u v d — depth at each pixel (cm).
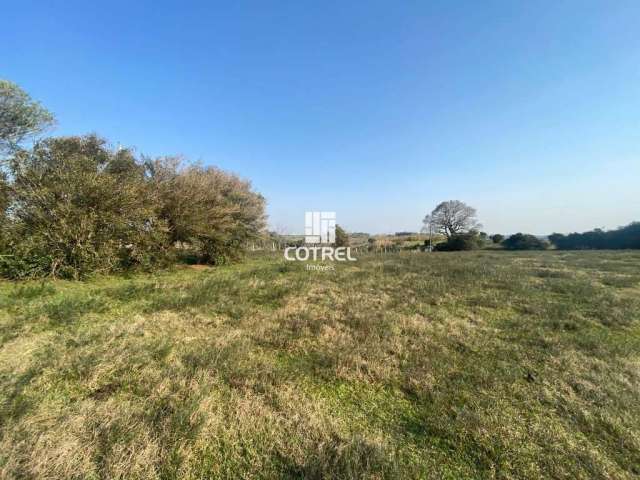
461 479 150
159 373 238
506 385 236
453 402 213
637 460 165
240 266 1070
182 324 369
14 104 765
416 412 204
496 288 616
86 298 461
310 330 356
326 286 643
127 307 441
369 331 352
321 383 239
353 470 147
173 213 848
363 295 550
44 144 629
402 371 258
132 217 689
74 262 604
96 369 238
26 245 538
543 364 274
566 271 854
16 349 282
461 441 175
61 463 147
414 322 388
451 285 633
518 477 152
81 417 182
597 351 301
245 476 148
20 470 143
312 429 181
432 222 3997
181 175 891
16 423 174
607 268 938
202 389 215
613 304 483
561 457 164
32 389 214
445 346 318
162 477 146
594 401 216
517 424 191
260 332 342
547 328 374
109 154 820
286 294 544
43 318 361
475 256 1585
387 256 1562
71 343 292
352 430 184
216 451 164
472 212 3797
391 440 176
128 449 157
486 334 354
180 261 993
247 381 229
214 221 973
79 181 593
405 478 148
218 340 315
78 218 595
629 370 263
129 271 736
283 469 153
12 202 547
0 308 399
